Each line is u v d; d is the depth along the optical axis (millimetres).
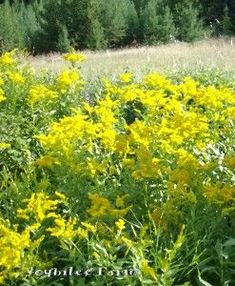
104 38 28297
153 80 6188
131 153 4473
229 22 28438
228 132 4887
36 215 3635
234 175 4145
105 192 4137
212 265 3496
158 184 4086
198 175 3838
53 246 3742
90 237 3684
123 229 3738
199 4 31531
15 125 5930
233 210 3814
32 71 8117
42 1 33062
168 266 3137
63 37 27438
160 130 4426
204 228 3676
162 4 30281
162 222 3705
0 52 27734
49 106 6281
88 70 11531
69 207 3846
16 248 3264
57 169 4309
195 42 25672
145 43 28562
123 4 29641
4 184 4488
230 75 9477
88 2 27625
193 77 9234
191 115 4641
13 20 28672
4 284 3348
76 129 4500
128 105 7254
